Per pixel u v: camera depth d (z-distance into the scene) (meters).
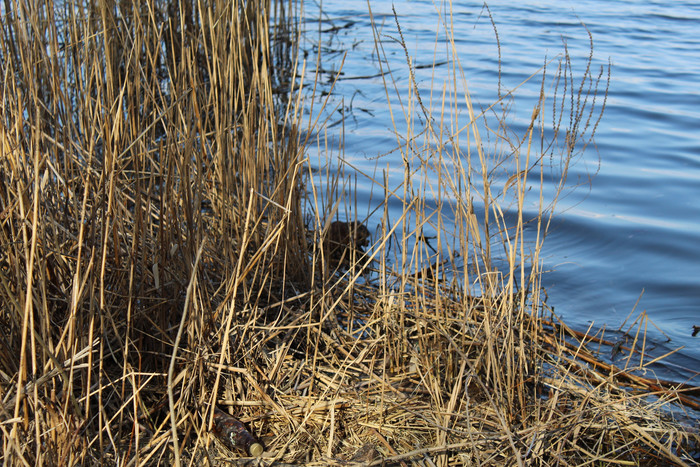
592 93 6.48
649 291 3.41
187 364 2.28
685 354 2.93
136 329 2.33
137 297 2.28
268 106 3.34
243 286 2.68
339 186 4.50
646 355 2.93
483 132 5.31
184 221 2.77
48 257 2.28
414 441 2.30
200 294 2.35
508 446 2.18
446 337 2.55
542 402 2.48
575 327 3.12
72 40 3.14
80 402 2.06
